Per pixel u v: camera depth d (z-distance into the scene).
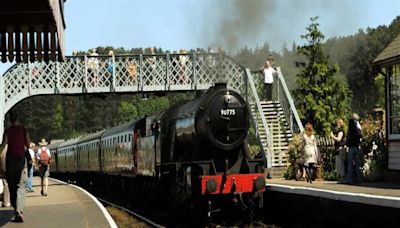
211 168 14.73
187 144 15.89
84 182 37.06
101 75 24.44
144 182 20.44
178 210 16.30
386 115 16.64
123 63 24.66
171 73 24.81
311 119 33.56
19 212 11.63
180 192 15.42
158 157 17.77
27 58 11.86
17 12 10.41
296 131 23.91
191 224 15.27
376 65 16.86
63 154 44.75
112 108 88.75
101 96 25.48
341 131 17.25
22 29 11.61
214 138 14.96
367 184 15.28
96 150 31.34
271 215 15.83
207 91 15.66
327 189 13.62
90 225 11.17
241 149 15.34
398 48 15.98
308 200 13.52
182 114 16.56
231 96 15.24
